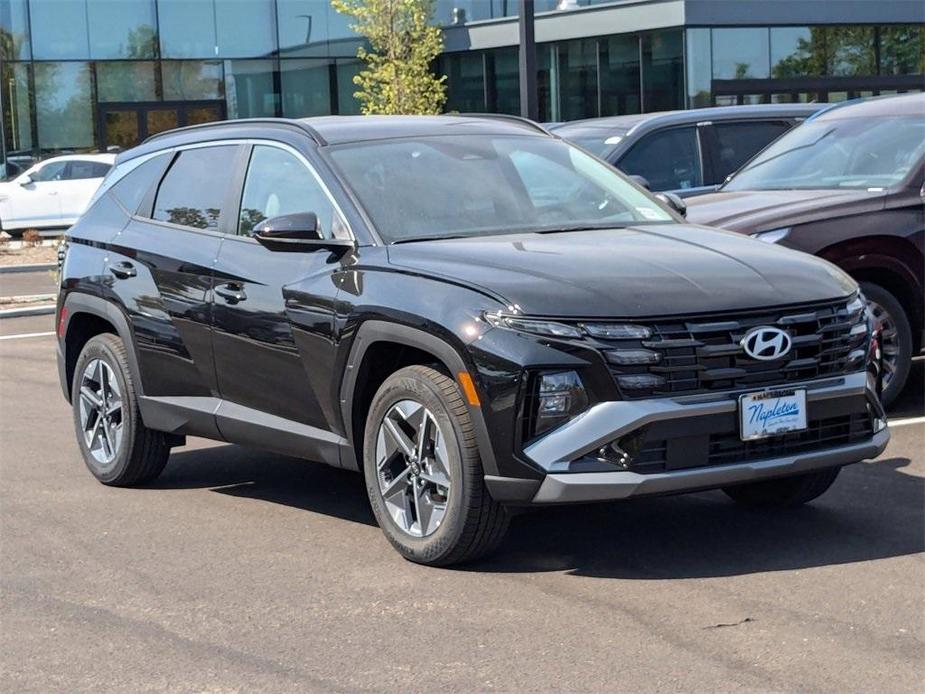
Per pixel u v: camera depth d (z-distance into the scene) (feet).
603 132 40.60
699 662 14.78
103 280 24.25
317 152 21.24
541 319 17.08
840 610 16.31
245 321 21.18
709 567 18.25
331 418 20.04
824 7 93.45
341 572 18.62
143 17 107.24
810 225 27.09
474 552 18.20
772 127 40.45
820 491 20.61
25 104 104.53
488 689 14.21
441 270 18.39
